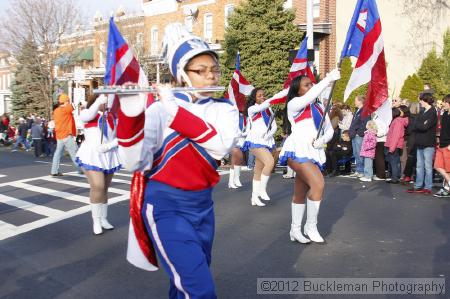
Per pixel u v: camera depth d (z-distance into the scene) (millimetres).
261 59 18594
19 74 32406
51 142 21250
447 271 4855
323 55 20281
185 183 2754
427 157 9414
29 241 6250
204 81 2928
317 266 5078
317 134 5555
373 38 5590
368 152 11172
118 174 13328
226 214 7770
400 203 8508
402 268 4969
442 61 20000
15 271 5066
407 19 21375
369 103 5727
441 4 21891
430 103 9359
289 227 6852
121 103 2451
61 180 12055
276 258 5375
